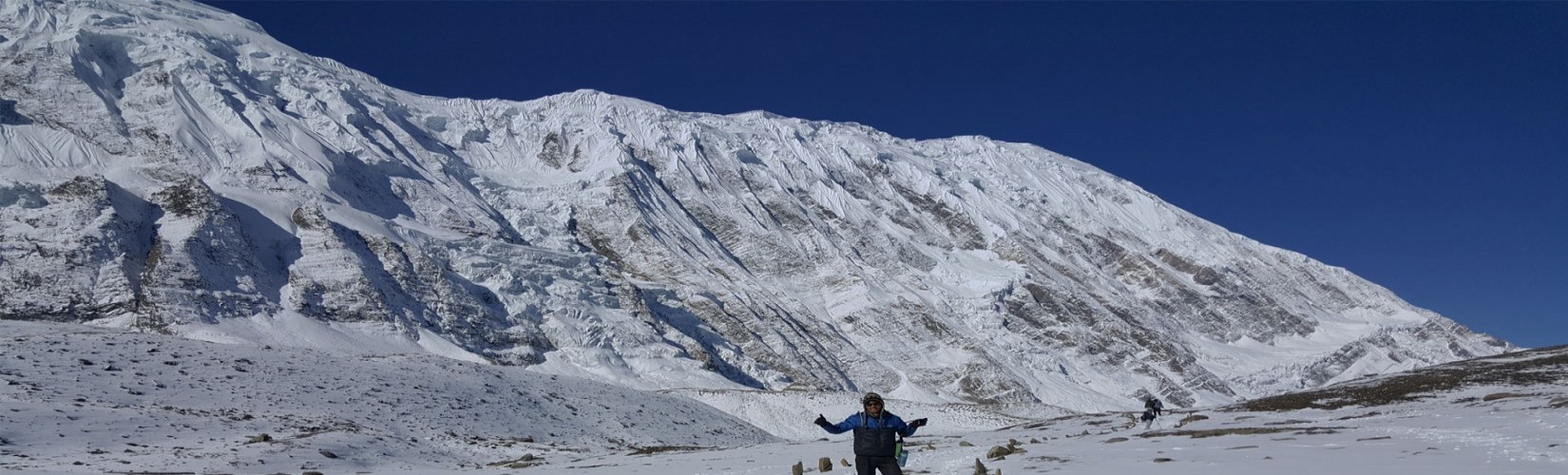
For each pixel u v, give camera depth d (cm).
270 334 10756
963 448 3269
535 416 6862
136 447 3759
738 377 14400
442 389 6881
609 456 4403
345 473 3553
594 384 8438
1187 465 2161
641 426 7300
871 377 16125
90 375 5694
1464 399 4972
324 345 10869
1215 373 19800
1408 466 1938
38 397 4950
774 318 16975
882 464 1603
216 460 3500
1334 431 3203
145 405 5284
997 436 4778
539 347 12900
